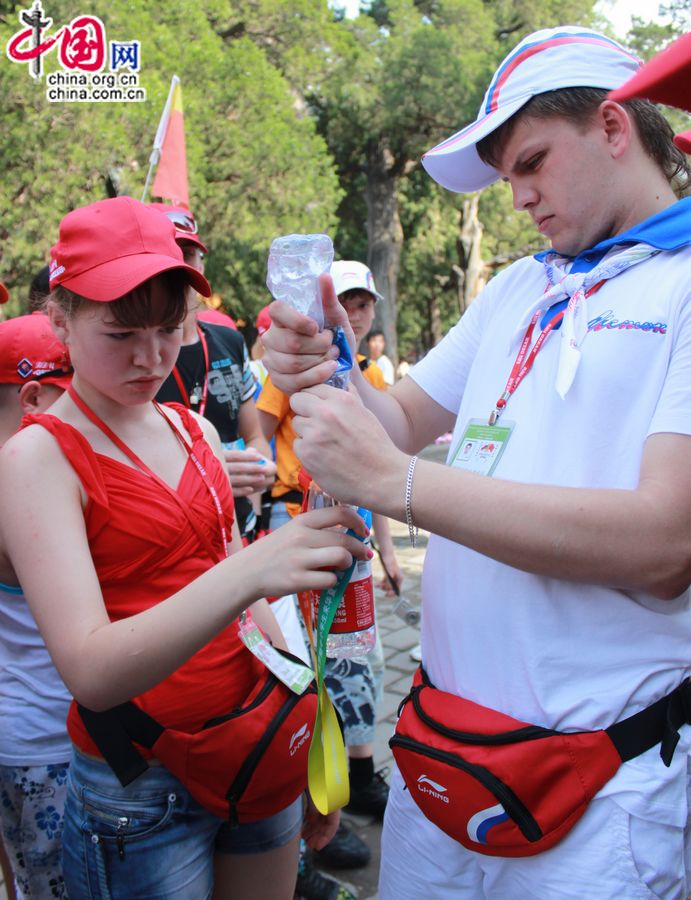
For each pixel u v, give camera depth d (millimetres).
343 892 2264
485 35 19656
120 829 1336
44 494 1197
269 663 1406
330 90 19109
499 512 1058
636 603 1181
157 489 1329
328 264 1143
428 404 1620
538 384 1271
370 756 2746
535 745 1162
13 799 1761
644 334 1165
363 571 1275
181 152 3645
